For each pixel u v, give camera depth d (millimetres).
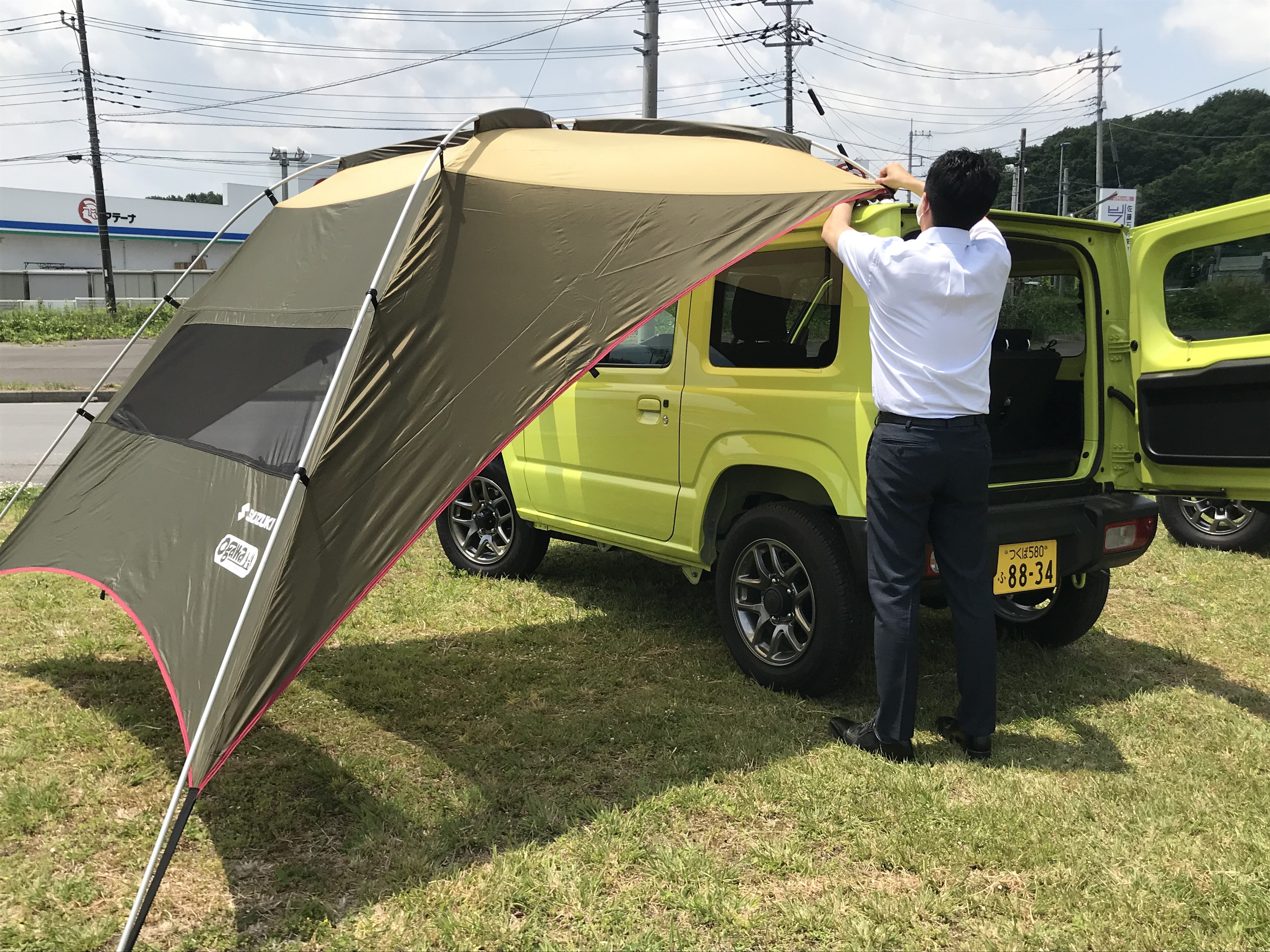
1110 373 4215
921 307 3115
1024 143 49281
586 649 4457
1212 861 2760
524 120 4121
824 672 3754
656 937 2422
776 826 2947
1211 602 5363
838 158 4156
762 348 3965
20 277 37906
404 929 2438
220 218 54375
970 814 2971
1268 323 4414
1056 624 4547
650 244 3369
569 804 3049
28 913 2457
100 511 3838
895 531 3254
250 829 2873
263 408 3434
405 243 3268
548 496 4988
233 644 2650
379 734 3543
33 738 3357
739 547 4047
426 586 5367
